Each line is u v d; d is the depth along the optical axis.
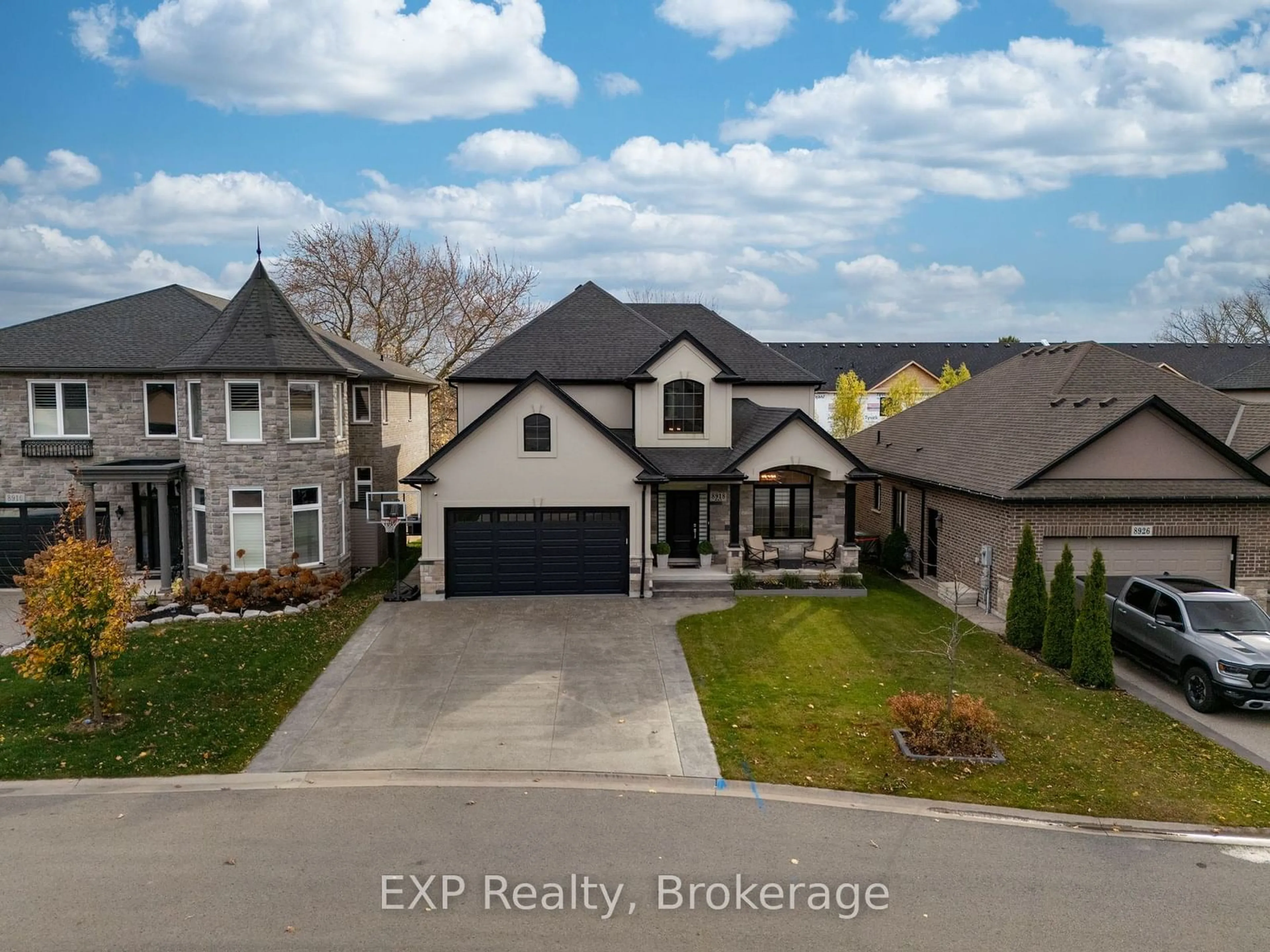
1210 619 14.72
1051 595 16.30
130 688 14.34
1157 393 22.03
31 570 15.58
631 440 23.48
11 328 22.89
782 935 7.86
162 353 22.62
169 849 9.31
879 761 11.93
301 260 46.25
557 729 12.97
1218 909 8.44
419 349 50.62
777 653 16.73
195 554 21.77
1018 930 8.02
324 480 21.95
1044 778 11.48
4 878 8.67
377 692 14.51
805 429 21.73
